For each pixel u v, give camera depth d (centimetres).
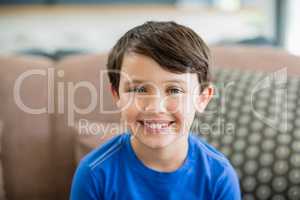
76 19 337
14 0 313
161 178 91
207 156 96
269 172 128
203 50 92
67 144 152
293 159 127
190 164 94
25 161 153
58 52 196
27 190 154
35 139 153
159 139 89
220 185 95
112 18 339
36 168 153
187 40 89
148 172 91
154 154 91
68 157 153
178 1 336
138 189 92
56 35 337
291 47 308
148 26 93
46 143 154
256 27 339
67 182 154
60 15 333
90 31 340
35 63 160
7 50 332
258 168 129
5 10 315
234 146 132
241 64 154
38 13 323
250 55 157
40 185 154
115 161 93
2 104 153
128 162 92
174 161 92
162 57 84
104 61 158
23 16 329
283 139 129
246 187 129
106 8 325
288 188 126
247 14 342
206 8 340
